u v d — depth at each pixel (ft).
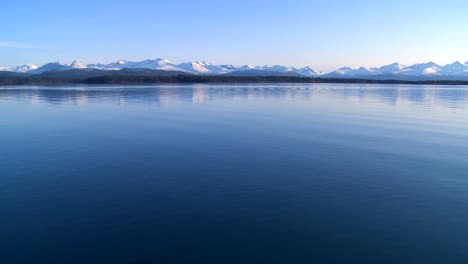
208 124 87.30
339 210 36.60
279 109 123.54
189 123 88.99
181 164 51.55
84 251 29.58
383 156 56.13
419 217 35.27
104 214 35.60
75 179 45.19
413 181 44.73
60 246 30.30
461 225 33.76
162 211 36.24
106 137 70.54
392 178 45.80
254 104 142.31
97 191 41.24
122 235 31.89
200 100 161.07
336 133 75.25
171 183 43.75
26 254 29.25
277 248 30.09
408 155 56.70
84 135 72.64
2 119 96.63
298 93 221.46
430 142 66.23
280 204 37.91
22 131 77.51
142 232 32.32
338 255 29.25
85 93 211.41
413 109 125.90
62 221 34.30
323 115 106.73
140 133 74.79
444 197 39.93
